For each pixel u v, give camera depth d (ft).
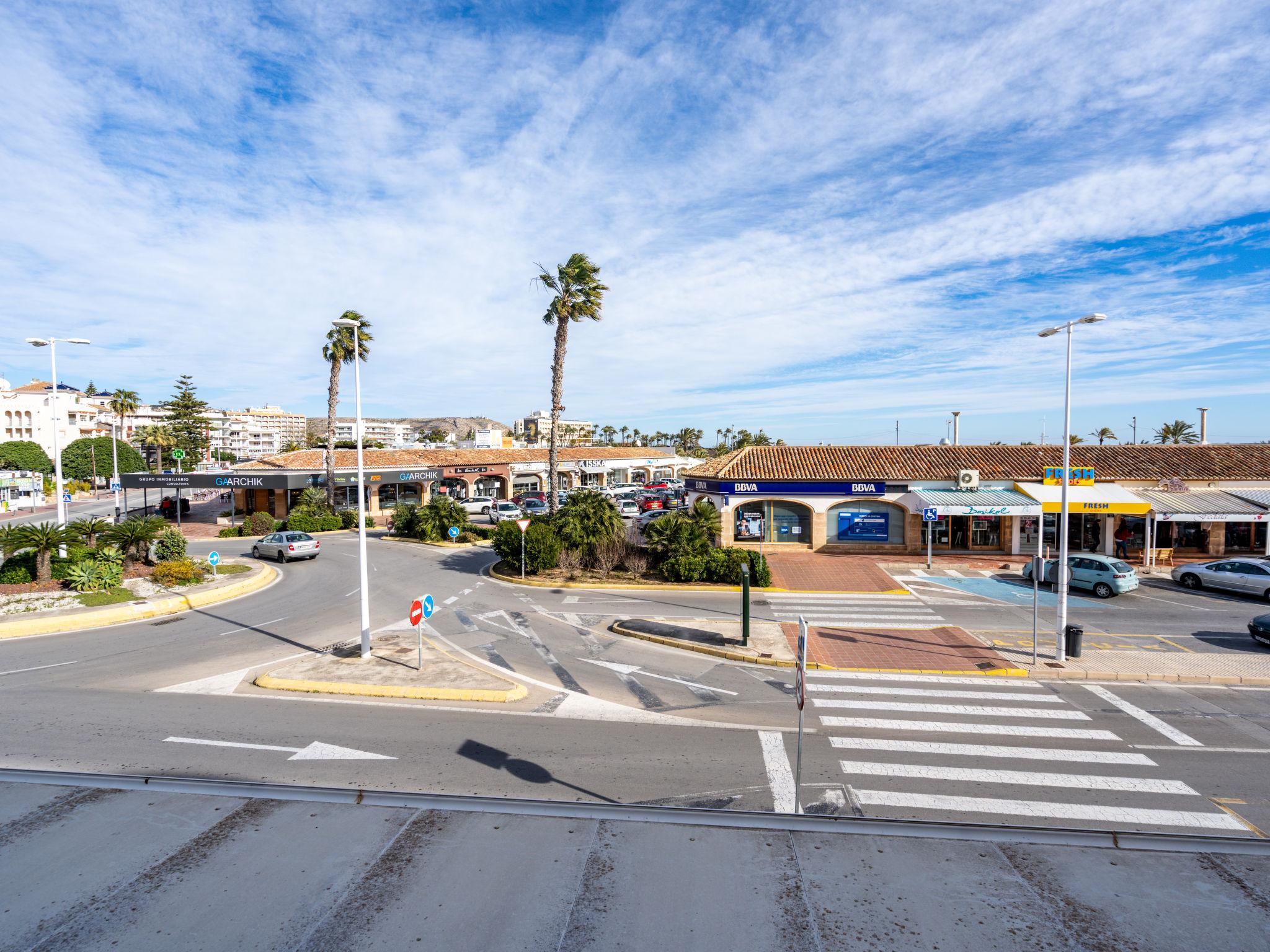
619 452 240.73
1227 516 83.92
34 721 36.35
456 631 57.88
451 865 18.04
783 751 32.91
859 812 26.73
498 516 136.77
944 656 49.55
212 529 141.90
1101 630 57.47
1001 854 18.56
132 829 19.98
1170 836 19.19
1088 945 14.93
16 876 17.67
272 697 40.68
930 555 88.63
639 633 55.77
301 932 15.47
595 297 108.78
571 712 38.42
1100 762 31.78
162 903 16.53
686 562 78.23
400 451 179.93
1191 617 62.39
